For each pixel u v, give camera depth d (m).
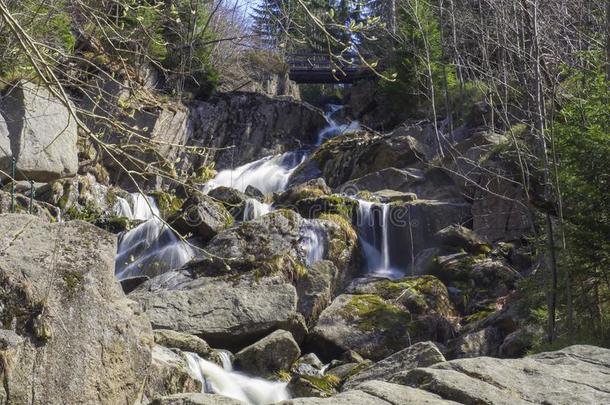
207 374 11.07
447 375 4.11
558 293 11.00
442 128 27.19
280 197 20.80
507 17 15.09
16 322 5.11
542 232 12.83
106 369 5.45
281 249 16.50
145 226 18.27
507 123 13.05
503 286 16.34
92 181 20.02
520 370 4.36
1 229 5.48
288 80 40.38
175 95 27.00
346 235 18.02
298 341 13.48
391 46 30.88
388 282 15.83
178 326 12.70
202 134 29.89
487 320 13.94
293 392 11.26
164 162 5.53
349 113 38.38
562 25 14.41
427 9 28.05
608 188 10.23
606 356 4.71
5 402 4.93
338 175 25.45
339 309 14.52
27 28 7.03
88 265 5.54
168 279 14.91
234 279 14.57
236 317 13.08
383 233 19.34
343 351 13.69
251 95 32.44
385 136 26.75
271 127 32.28
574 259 10.48
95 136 4.98
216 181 29.28
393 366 8.81
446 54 25.89
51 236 5.59
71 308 5.35
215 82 31.06
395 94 33.28
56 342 5.22
